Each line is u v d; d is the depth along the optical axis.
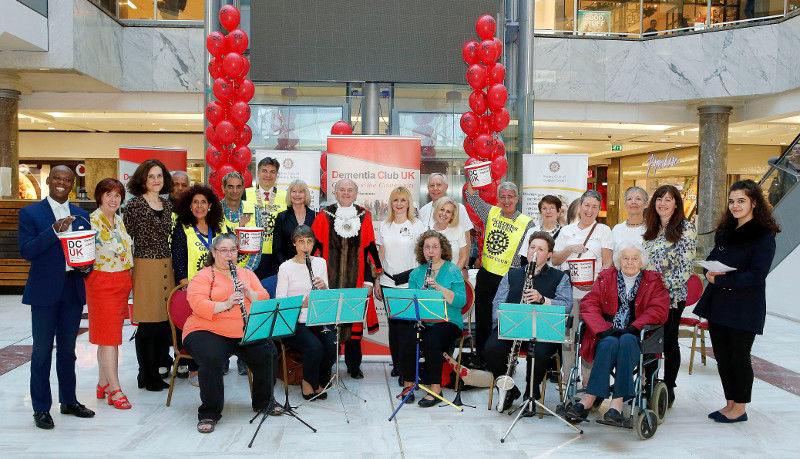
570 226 5.18
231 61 6.73
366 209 6.02
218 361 4.23
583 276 4.59
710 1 13.35
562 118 14.20
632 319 4.33
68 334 4.31
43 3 10.90
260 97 7.98
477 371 5.16
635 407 4.28
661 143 18.17
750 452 3.93
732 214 4.45
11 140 12.29
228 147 6.99
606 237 5.01
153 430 4.19
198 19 13.22
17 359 5.97
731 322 4.34
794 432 4.29
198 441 4.01
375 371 5.82
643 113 14.35
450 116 8.02
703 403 4.91
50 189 4.19
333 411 4.64
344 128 7.00
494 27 6.97
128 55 13.06
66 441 3.97
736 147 18.38
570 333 4.70
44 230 4.07
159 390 5.08
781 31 12.30
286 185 6.79
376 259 5.48
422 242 4.94
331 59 7.47
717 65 13.14
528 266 4.46
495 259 5.40
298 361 5.24
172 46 13.05
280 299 4.11
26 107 13.17
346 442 4.03
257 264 5.41
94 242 4.05
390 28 7.49
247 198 5.57
